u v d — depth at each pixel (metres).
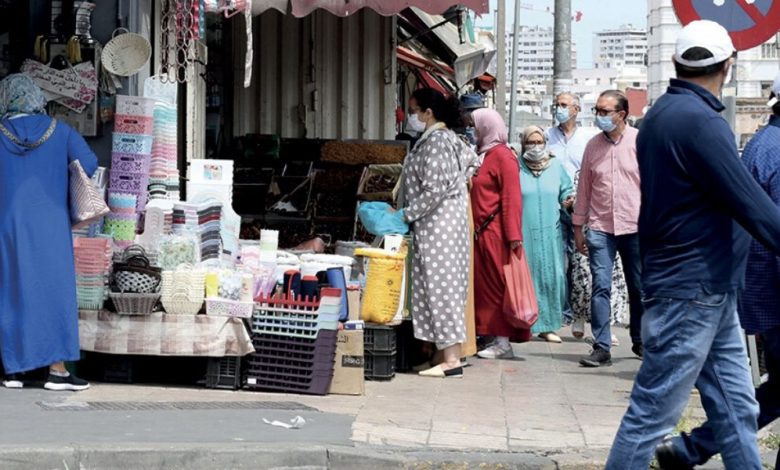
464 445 7.53
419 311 10.08
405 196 10.22
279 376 9.07
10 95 8.62
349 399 8.92
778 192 7.11
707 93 6.12
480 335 11.37
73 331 8.68
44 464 6.81
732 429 6.21
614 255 11.03
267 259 9.78
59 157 8.66
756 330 7.02
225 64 14.24
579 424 8.21
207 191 9.93
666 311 6.05
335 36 14.30
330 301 9.02
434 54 20.31
